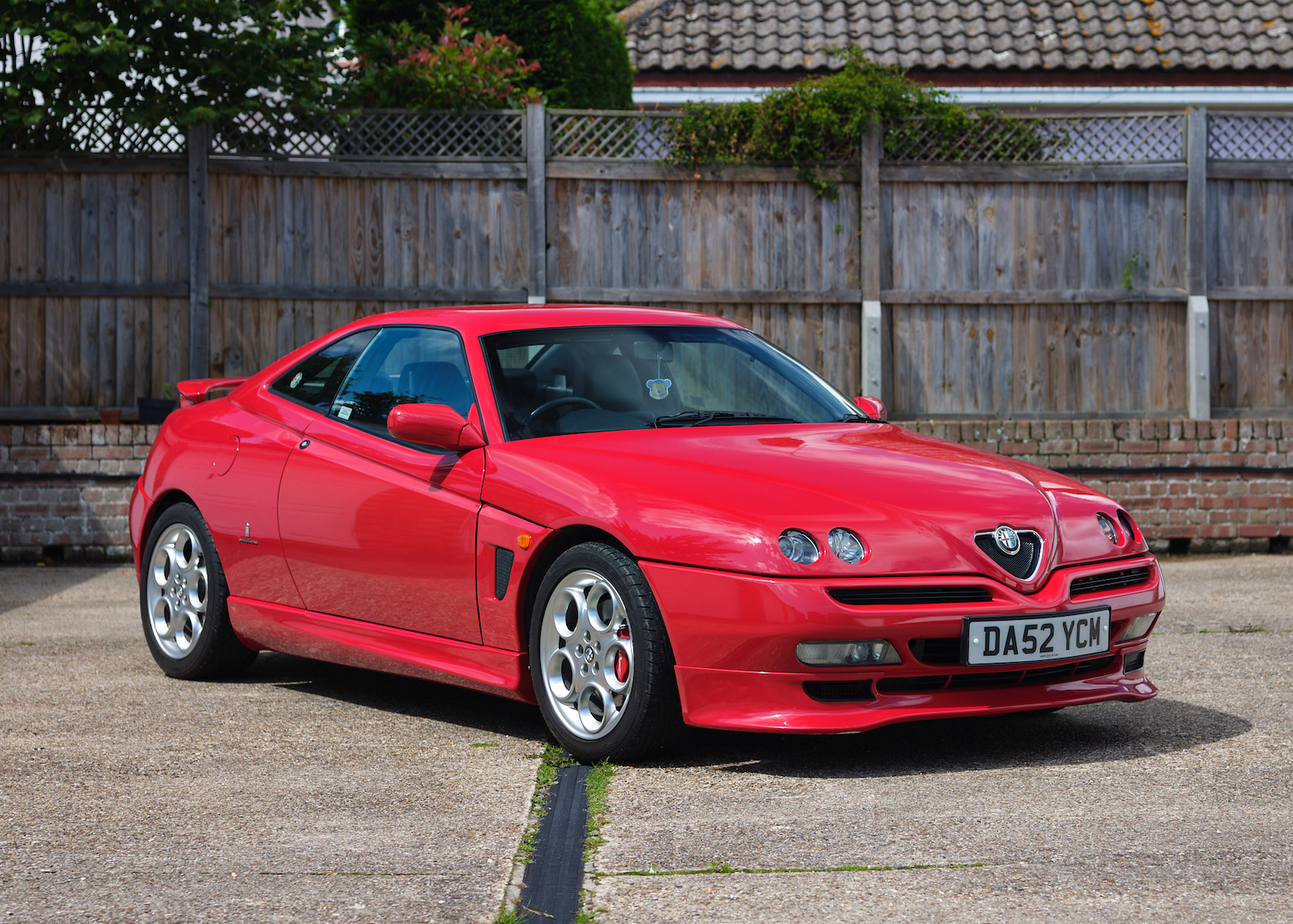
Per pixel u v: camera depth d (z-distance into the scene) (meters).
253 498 5.46
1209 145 10.29
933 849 3.40
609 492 4.31
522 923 2.97
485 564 4.58
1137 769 4.16
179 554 5.85
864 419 5.32
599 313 5.41
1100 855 3.34
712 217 10.22
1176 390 10.30
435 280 10.14
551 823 3.73
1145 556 4.58
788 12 15.57
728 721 4.05
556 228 10.19
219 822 3.74
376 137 10.12
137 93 9.92
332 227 10.08
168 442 6.02
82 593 8.06
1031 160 10.27
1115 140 10.27
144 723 4.95
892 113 10.15
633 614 4.16
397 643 4.98
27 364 9.96
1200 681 5.44
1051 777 4.08
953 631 4.04
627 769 4.25
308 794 4.00
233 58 9.84
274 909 3.07
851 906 3.02
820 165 10.19
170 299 9.98
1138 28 15.16
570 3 11.77
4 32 9.52
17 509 9.34
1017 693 4.24
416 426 4.67
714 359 5.32
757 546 4.01
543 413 4.84
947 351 10.30
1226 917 2.92
